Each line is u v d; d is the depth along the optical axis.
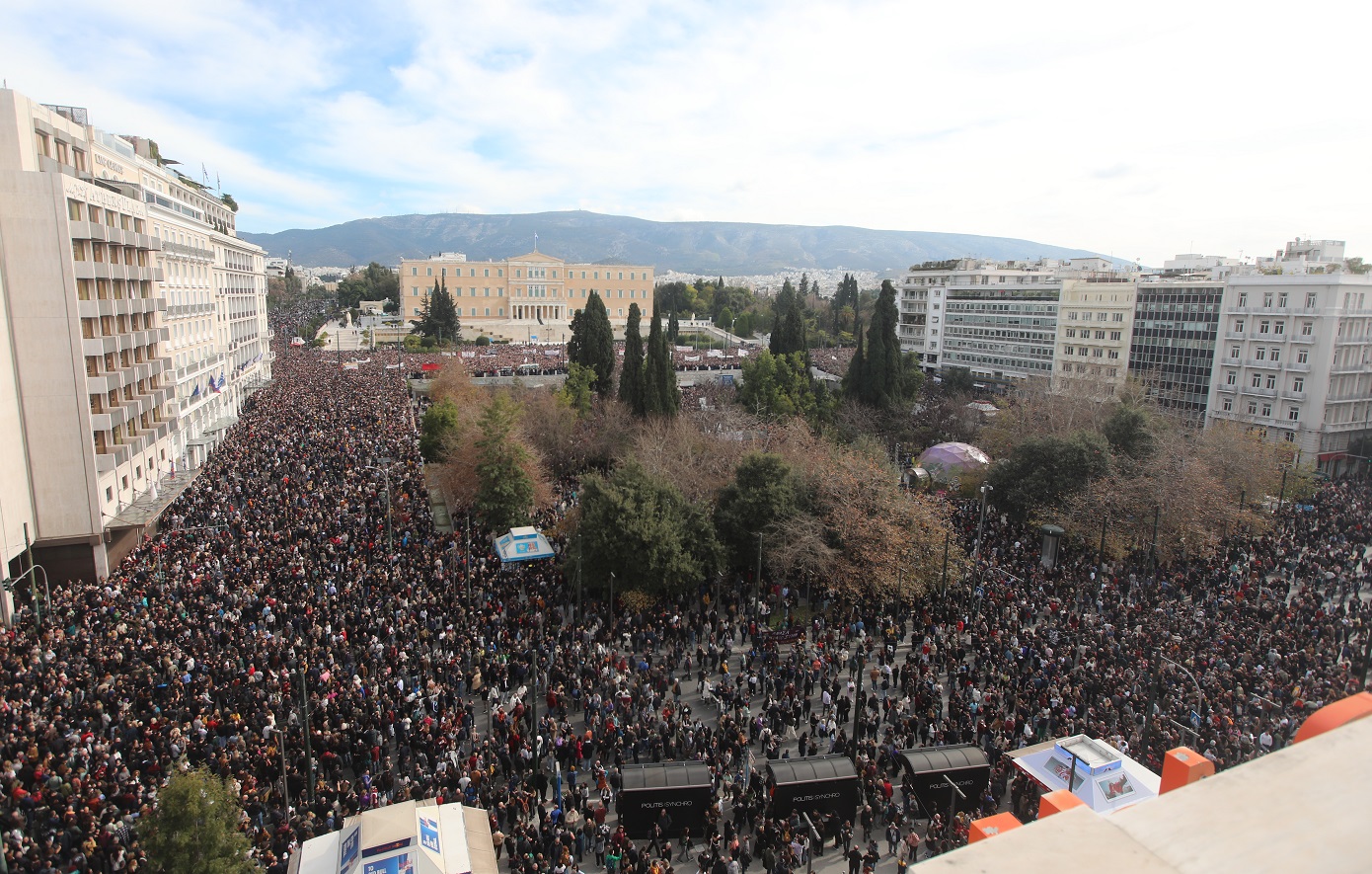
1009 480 52.91
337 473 56.06
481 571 40.91
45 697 25.30
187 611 32.88
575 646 32.16
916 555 39.44
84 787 21.38
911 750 24.44
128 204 48.22
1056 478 50.38
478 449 52.53
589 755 26.75
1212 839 2.71
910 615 38.56
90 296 42.50
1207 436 58.28
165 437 53.12
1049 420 63.88
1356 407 74.94
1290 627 33.69
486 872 17.69
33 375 39.34
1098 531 45.69
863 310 183.88
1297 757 3.28
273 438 64.88
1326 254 95.31
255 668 28.89
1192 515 44.50
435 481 61.06
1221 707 27.25
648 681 30.88
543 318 187.25
